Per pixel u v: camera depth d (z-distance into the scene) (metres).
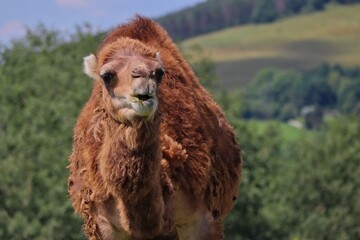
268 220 66.62
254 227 64.88
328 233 75.19
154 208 13.80
